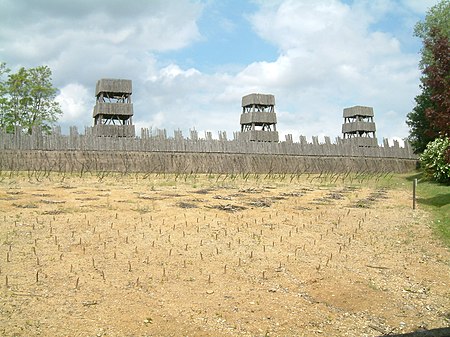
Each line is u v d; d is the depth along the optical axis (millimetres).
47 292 6219
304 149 41219
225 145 36531
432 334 3941
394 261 8938
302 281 7422
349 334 5566
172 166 32594
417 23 35906
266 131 45875
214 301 6309
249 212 13578
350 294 6957
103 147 30812
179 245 9141
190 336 5211
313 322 5852
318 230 11484
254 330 5492
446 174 25156
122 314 5672
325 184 27234
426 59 32906
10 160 26250
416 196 20359
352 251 9547
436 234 11438
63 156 28562
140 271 7383
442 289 7387
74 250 8359
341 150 43688
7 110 39094
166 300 6234
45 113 41188
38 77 40531
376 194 21328
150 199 15531
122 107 37062
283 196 18672
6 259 7547
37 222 10469
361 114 55438
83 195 15906
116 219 11336
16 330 5027
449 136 17469
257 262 8312
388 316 6199
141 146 32344
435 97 17500
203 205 14531
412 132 33750
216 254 8656
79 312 5645
